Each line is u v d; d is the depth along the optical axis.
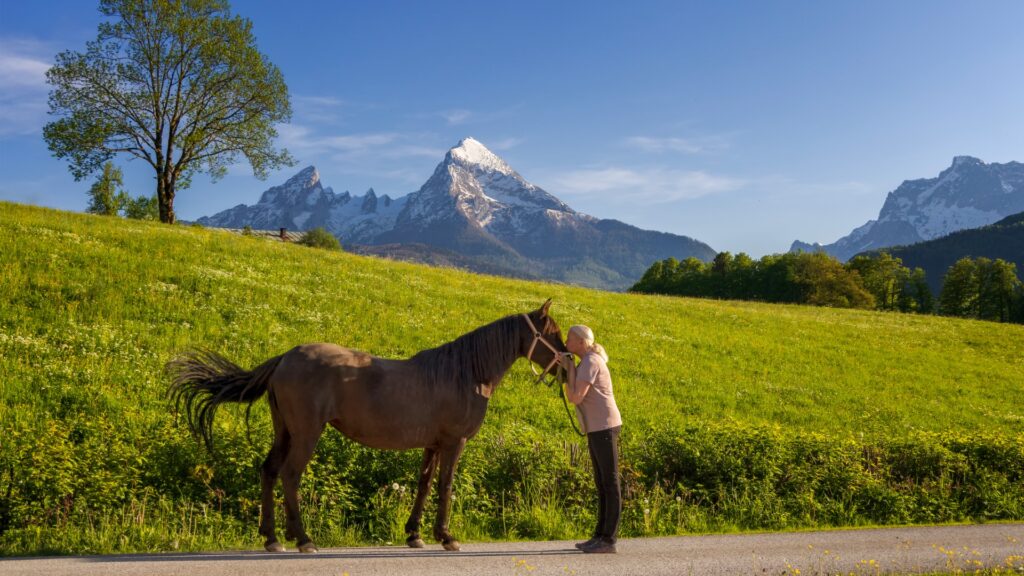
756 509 10.18
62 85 39.72
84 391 13.09
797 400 21.27
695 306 37.41
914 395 23.92
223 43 41.88
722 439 11.55
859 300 93.69
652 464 11.19
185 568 5.84
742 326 32.97
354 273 29.36
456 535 8.25
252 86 43.22
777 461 11.27
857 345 31.75
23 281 18.88
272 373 6.74
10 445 8.09
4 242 21.89
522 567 6.52
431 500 8.84
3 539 6.83
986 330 40.94
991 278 94.94
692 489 10.59
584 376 7.52
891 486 11.57
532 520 8.91
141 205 79.06
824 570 7.09
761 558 7.51
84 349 15.22
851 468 11.47
